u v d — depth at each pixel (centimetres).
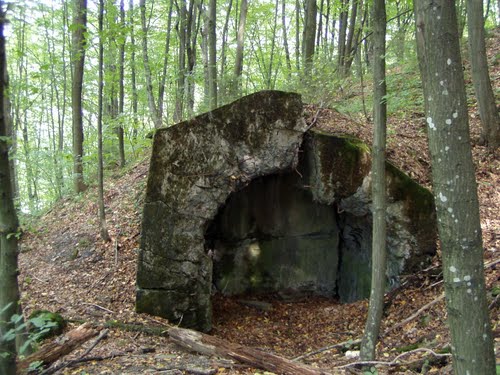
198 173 719
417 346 543
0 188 267
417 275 704
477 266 223
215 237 876
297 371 460
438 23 224
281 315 809
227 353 527
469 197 222
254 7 1594
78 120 1155
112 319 675
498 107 1012
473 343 222
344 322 721
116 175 1232
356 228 814
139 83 1235
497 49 1358
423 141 931
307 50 1221
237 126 719
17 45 1435
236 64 1092
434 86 226
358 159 717
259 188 880
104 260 838
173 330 593
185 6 1095
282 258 893
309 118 814
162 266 707
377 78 468
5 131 263
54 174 1334
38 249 964
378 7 459
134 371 477
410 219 711
